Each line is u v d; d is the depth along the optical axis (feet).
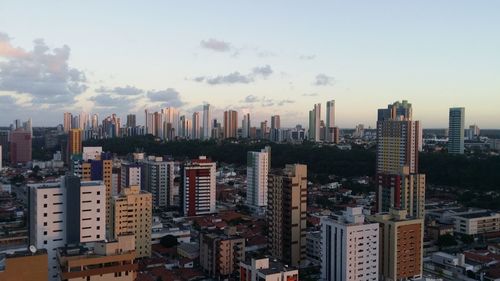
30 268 391.65
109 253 430.61
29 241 596.70
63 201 544.62
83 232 550.36
